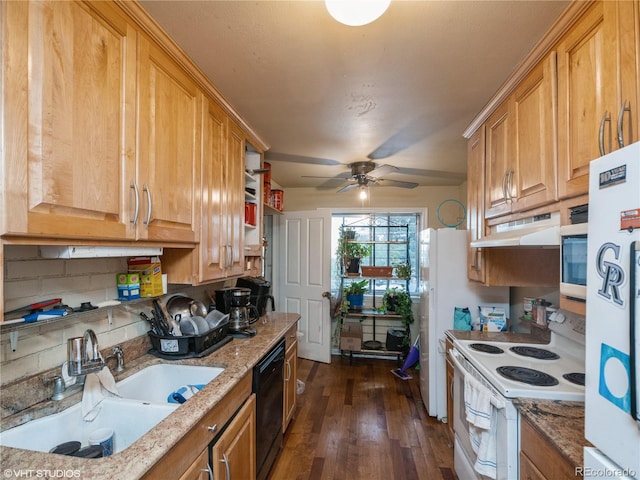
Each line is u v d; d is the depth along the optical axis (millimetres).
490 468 1357
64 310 1132
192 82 1534
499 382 1361
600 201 711
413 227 4492
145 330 1728
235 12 1164
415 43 1342
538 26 1235
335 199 4469
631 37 901
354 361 4051
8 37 741
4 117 731
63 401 1170
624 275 631
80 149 927
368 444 2297
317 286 4012
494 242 1551
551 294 2176
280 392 2131
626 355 626
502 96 1713
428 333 2703
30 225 781
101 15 1000
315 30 1266
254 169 2596
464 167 3307
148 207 1195
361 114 2049
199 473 1084
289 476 1963
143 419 1185
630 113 900
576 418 1116
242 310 2189
